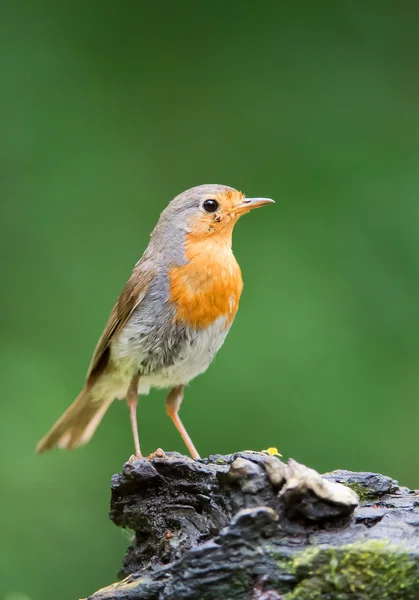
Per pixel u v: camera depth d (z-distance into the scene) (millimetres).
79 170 13875
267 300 12750
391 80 14578
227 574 5859
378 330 12742
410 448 12172
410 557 5742
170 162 14242
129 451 12508
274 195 13711
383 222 13352
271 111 14461
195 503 6996
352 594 5727
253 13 14984
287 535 5961
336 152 13922
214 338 9102
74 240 13531
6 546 11734
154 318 8961
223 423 12305
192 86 14688
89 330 13008
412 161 13812
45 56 14398
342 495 5977
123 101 14477
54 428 10133
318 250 13211
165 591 5949
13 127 13898
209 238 9008
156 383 9508
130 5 14945
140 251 13617
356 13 15016
